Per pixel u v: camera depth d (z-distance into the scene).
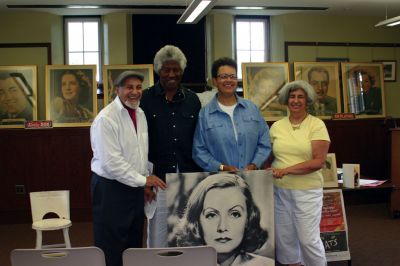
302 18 7.59
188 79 7.45
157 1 6.56
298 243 3.02
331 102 7.12
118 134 2.56
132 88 2.60
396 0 6.62
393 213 5.95
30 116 6.56
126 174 2.52
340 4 6.87
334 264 4.18
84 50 7.49
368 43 7.79
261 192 2.47
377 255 4.43
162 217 2.77
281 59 7.59
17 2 6.43
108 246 2.60
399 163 5.86
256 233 2.47
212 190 2.44
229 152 2.68
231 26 7.54
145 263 1.99
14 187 6.27
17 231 5.81
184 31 7.43
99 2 6.56
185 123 2.79
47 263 2.02
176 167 2.78
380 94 7.32
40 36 7.08
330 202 3.78
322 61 7.62
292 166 2.79
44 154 6.31
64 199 3.98
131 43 7.35
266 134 2.82
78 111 6.50
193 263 2.01
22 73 6.59
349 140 7.08
